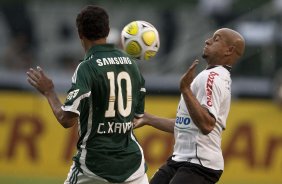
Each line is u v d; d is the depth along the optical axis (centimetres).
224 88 2353
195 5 7931
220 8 7150
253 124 5103
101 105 2164
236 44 2425
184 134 2392
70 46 7825
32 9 7875
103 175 2169
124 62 2219
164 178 2455
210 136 2366
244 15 7088
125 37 2453
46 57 7612
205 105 2302
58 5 7944
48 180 4816
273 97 5425
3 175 5047
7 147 5181
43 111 5169
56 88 5984
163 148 4975
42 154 5138
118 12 7888
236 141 5081
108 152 2172
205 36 7000
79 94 2111
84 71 2145
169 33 7731
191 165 2364
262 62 6625
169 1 8019
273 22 6794
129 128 2216
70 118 2117
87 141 2178
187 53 6962
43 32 7812
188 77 2241
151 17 7844
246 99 5566
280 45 6650
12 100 5200
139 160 2223
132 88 2223
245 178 5056
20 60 7062
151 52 2455
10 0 7912
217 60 2431
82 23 2198
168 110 5166
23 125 5178
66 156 5112
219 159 2380
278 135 5103
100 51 2197
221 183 4891
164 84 5684
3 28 7669
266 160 5084
